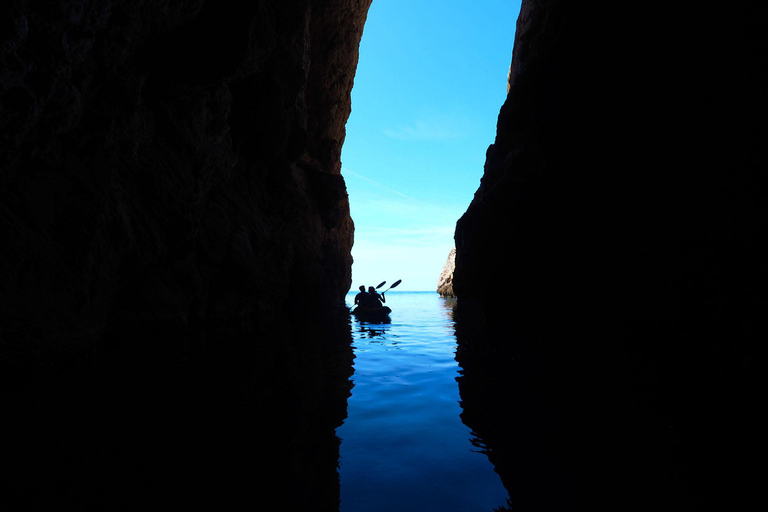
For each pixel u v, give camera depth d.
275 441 2.05
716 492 1.51
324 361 4.16
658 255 4.92
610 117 5.85
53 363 3.62
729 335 3.83
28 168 4.20
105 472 1.68
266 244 9.55
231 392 2.90
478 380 3.39
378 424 2.32
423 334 6.72
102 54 4.66
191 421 2.30
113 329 5.46
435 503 1.48
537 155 7.95
